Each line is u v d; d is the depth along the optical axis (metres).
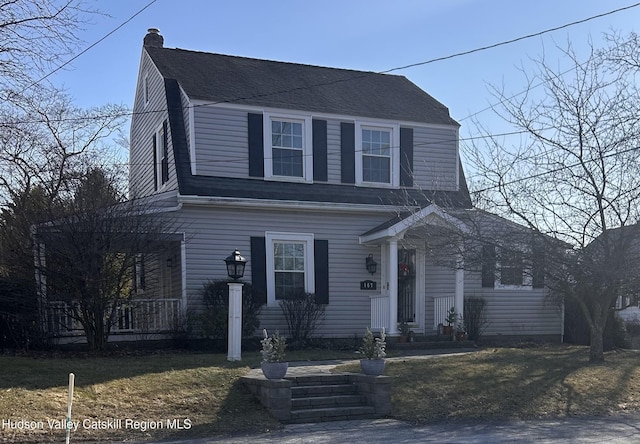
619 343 17.97
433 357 13.71
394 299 15.91
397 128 18.05
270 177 16.47
